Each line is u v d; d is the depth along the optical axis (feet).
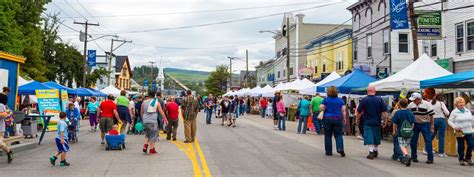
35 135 57.36
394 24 68.54
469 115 35.04
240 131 68.80
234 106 81.05
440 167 33.65
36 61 110.01
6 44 88.33
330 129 39.70
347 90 65.51
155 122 39.91
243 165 33.60
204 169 31.50
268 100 132.26
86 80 147.02
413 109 36.37
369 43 111.75
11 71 51.72
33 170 30.89
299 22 184.85
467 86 46.55
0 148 34.19
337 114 39.24
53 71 129.08
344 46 129.90
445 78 43.70
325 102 39.68
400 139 35.27
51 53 131.23
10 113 37.50
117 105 54.03
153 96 40.19
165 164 33.71
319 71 151.43
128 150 42.70
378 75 94.38
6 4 92.63
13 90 52.19
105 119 48.11
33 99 86.94
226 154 40.01
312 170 31.48
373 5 109.19
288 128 77.66
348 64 126.82
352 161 36.19
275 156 38.91
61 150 32.73
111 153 40.34
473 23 74.38
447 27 80.33
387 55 101.60
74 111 51.13
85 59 134.41
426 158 39.19
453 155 40.45
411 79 48.91
